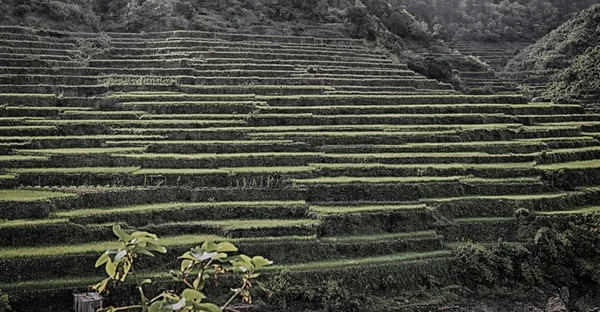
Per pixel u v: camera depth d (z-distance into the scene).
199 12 67.56
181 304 7.93
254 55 61.09
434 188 42.75
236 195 38.97
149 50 59.78
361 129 49.38
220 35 64.25
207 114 48.88
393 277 35.72
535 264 39.22
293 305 32.84
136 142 43.34
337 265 35.03
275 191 39.53
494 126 52.91
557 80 78.75
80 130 44.66
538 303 37.31
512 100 60.62
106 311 9.55
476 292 37.06
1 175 37.34
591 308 38.31
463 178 44.16
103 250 32.06
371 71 63.09
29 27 57.88
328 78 58.78
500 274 38.28
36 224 32.81
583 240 40.97
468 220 41.38
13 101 47.22
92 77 52.59
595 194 45.97
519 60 90.94
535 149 50.25
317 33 70.69
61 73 52.84
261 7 72.19
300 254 35.28
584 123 59.09
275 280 33.19
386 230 38.84
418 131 50.31
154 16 64.44
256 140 45.41
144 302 9.20
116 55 58.56
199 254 8.76
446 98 57.94
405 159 45.41
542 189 45.22
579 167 47.78
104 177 38.47
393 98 56.03
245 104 50.03
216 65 57.38
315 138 46.31
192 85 53.59
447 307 35.44
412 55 76.56
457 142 49.75
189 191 38.50
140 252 8.66
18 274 30.25
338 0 79.75
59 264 31.02
